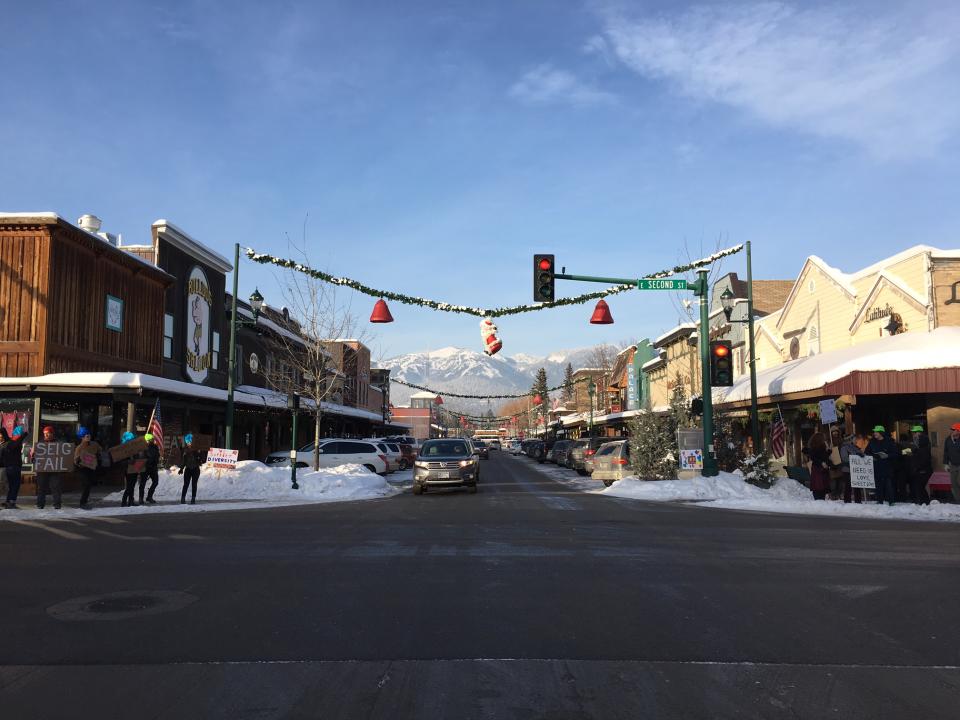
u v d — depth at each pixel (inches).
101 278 920.3
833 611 261.4
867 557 370.3
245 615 255.0
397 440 1802.4
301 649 216.1
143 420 958.4
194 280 1195.3
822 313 983.6
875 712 169.5
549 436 3420.3
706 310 803.4
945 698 178.4
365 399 2600.9
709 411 797.2
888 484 616.4
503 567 342.6
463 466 849.5
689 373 1537.9
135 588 297.9
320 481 847.1
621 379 2405.3
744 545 410.0
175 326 1137.4
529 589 295.3
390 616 253.3
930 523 521.7
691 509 631.8
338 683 187.9
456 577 319.0
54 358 821.2
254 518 567.2
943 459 674.8
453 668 199.3
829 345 965.8
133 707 172.6
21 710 170.9
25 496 775.1
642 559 363.9
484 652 213.2
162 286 1077.8
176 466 930.7
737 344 1274.6
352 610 261.4
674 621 247.3
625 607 266.2
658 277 805.9
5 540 437.7
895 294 821.2
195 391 917.8
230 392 895.7
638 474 921.5
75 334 861.2
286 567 343.3
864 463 630.5
